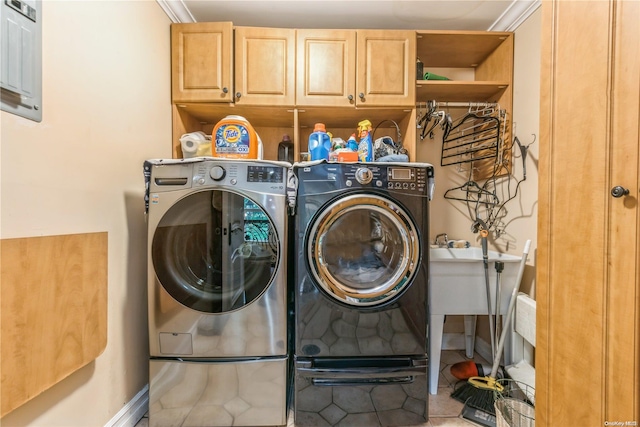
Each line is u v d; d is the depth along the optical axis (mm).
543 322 799
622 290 615
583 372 689
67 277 895
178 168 1199
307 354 1204
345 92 1631
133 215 1248
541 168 809
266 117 1808
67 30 920
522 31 1600
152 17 1414
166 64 1547
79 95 966
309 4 1559
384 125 1954
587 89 679
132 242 1237
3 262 722
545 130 789
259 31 1609
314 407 1194
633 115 595
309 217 1212
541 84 804
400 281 1221
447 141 1885
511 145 1646
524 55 1581
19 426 785
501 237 1737
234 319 1193
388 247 1335
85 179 989
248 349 1199
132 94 1256
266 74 1611
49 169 859
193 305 1189
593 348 667
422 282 1233
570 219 723
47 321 828
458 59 1922
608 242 638
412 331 1224
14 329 744
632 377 600
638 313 592
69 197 925
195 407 1188
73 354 909
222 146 1440
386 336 1215
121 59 1182
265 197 1199
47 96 853
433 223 2029
